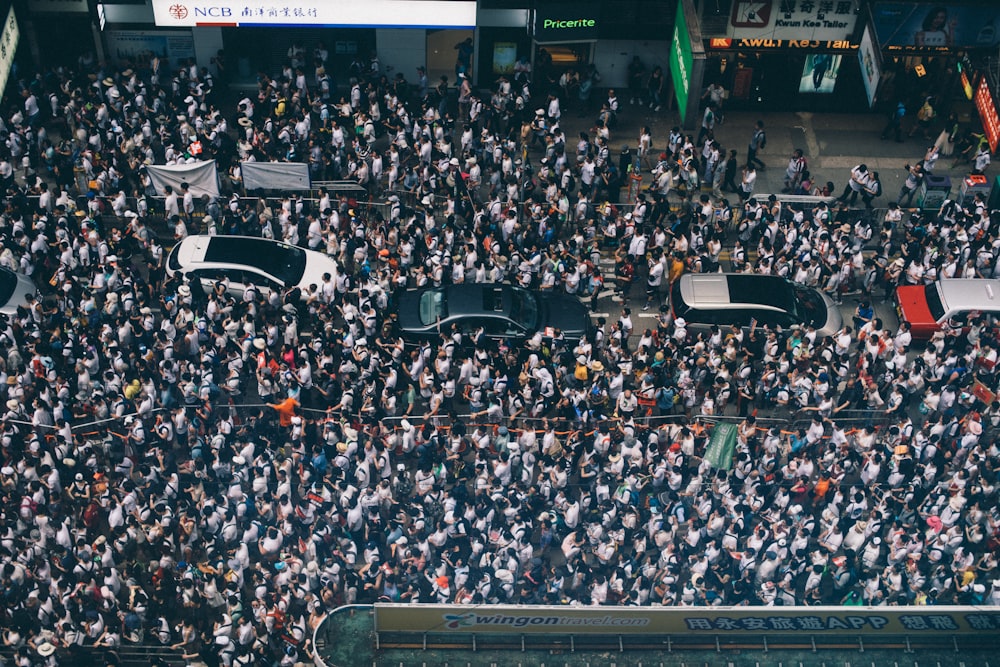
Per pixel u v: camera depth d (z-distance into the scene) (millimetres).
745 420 33281
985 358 35781
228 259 37375
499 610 27328
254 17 44094
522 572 31000
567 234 41469
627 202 42750
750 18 43812
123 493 31188
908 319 37625
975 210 40312
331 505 31406
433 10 44156
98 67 44719
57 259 37906
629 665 27812
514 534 30578
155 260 37969
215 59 45938
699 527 31547
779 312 36812
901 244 40281
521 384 34781
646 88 47219
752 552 30547
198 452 32531
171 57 46375
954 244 39188
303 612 30000
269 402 34500
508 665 27656
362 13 44188
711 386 35844
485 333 36500
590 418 34219
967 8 43188
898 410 34562
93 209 39250
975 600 30375
